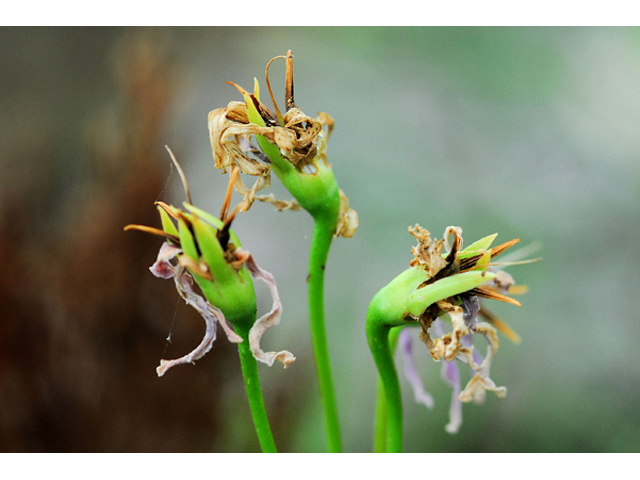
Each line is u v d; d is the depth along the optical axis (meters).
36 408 0.26
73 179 0.37
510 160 0.42
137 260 0.26
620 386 0.37
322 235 0.18
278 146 0.18
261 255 0.39
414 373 0.20
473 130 0.43
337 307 0.38
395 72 0.46
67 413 0.26
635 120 0.43
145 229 0.17
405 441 0.35
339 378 0.36
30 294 0.26
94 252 0.26
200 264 0.17
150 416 0.26
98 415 0.26
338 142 0.42
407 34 0.47
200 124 0.42
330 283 0.38
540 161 0.42
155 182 0.26
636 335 0.37
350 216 0.18
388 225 0.39
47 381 0.26
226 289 0.17
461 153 0.42
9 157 0.38
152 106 0.27
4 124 0.43
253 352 0.17
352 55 0.47
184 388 0.27
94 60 0.46
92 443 0.26
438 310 0.17
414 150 0.42
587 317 0.38
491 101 0.44
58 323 0.26
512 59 0.45
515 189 0.41
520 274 0.39
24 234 0.27
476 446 0.35
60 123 0.44
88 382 0.26
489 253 0.17
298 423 0.32
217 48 0.46
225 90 0.44
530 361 0.37
